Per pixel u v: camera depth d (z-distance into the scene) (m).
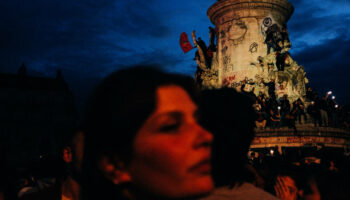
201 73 41.22
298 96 36.22
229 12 39.22
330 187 3.12
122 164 0.81
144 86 0.81
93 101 0.87
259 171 3.18
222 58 39.28
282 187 3.05
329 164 3.98
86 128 0.89
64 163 2.48
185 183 0.72
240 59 37.66
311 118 33.81
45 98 72.81
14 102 70.50
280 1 37.97
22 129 68.94
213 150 1.48
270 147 31.19
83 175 0.95
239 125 1.56
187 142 0.73
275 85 36.16
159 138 0.73
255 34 37.84
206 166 0.75
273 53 36.78
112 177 0.83
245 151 1.65
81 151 2.02
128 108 0.78
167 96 0.80
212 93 1.60
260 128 31.36
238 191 1.52
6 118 68.75
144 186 0.74
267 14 38.19
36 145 68.50
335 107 35.69
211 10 40.97
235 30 38.50
